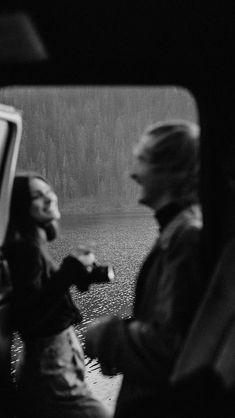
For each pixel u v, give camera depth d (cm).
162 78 198
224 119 202
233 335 176
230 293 179
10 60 197
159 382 194
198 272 194
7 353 292
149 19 180
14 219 297
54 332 297
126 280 1689
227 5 176
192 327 183
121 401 205
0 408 283
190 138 202
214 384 173
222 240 197
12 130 283
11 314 293
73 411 304
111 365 206
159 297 196
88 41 188
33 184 296
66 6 176
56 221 304
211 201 202
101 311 1233
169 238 200
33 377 299
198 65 195
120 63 195
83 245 299
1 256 283
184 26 182
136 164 208
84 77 198
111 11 178
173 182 203
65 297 300
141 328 200
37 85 201
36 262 291
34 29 181
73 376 305
